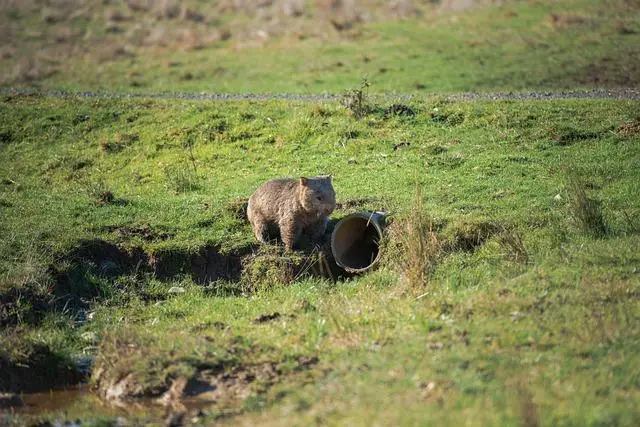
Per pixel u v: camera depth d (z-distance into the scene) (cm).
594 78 9294
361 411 3173
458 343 3709
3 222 5747
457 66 10325
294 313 4512
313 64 10969
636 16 12019
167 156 7231
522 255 4728
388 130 7112
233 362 3941
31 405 4022
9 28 14575
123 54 12756
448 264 4806
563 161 6231
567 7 13012
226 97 8856
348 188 6056
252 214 5447
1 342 4422
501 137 6800
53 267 5219
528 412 2945
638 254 4534
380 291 4675
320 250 5247
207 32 14200
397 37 12388
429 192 5841
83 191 6588
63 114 8212
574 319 3831
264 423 3294
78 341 4672
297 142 7119
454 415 3036
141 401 3862
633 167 6006
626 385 3244
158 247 5419
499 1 13988
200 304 5019
